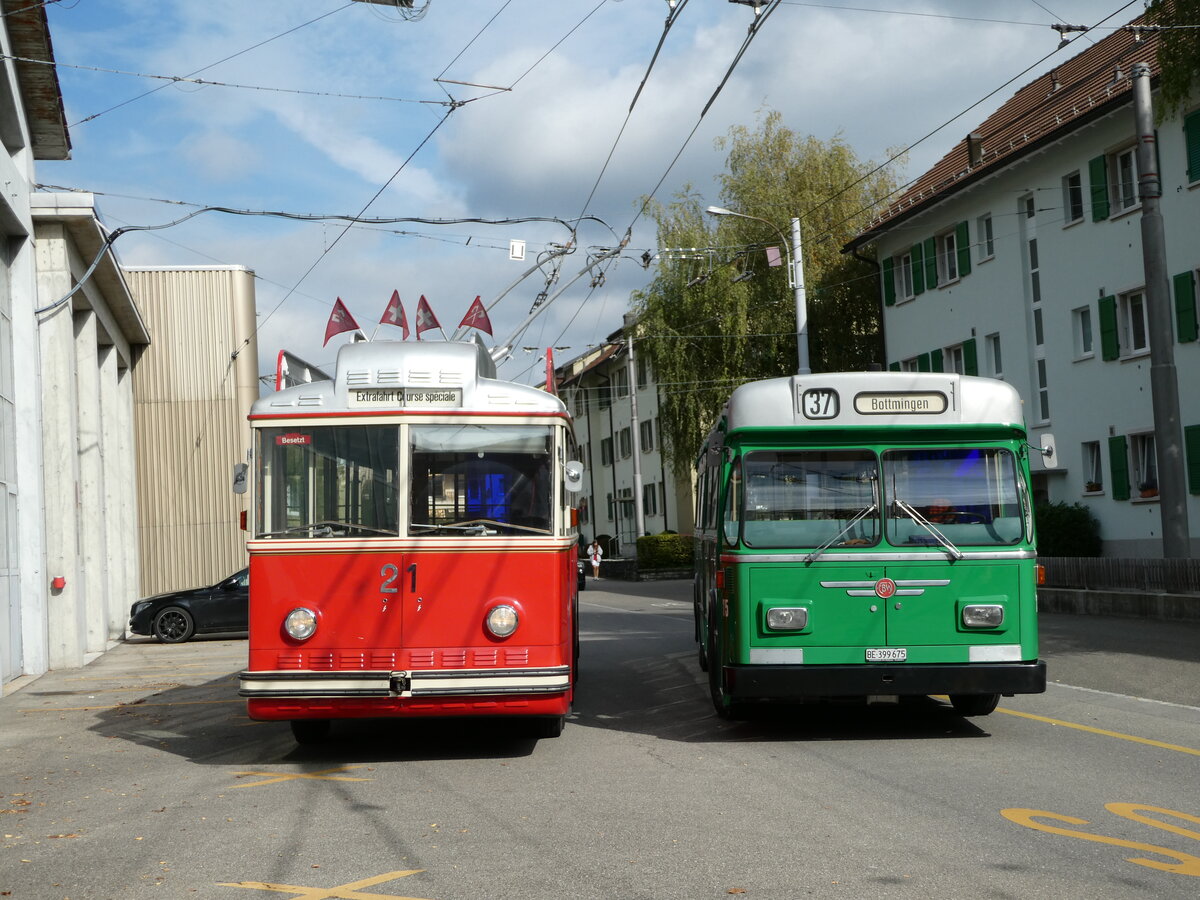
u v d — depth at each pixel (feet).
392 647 31.68
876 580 33.68
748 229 135.64
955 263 121.70
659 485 203.00
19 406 62.13
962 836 21.86
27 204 63.00
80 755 36.01
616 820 23.95
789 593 33.78
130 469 102.99
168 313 107.65
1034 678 33.14
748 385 35.17
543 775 29.55
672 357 133.18
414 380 32.81
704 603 46.96
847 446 34.55
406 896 18.80
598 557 195.52
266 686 31.42
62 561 66.44
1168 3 70.79
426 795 27.35
